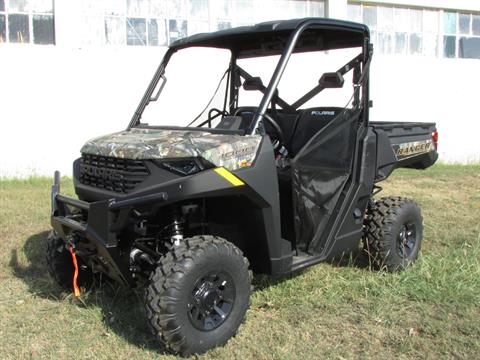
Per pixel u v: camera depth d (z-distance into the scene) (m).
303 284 4.35
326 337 3.55
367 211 4.78
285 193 4.15
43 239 5.61
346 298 4.13
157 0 10.26
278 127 4.52
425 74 11.53
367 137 4.40
